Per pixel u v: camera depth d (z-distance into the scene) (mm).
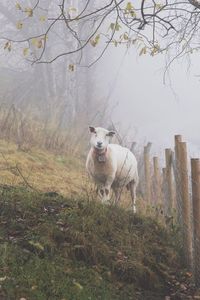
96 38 7617
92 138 11398
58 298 6504
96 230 8281
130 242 8500
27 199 8773
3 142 16719
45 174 15086
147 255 8461
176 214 9852
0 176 12906
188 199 8844
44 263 7082
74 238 7875
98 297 6910
